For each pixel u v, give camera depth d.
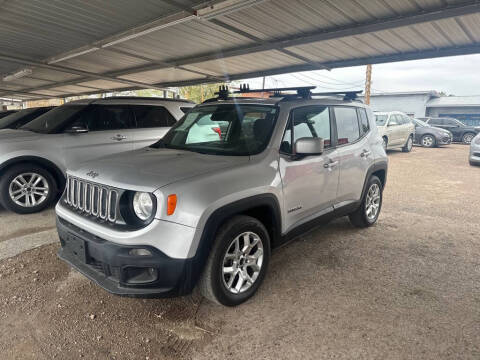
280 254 4.12
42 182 5.57
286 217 3.40
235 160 3.13
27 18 7.03
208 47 8.75
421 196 7.23
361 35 6.92
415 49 7.80
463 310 3.01
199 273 2.67
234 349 2.52
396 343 2.58
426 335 2.67
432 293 3.29
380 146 5.05
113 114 6.30
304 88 3.99
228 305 2.97
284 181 3.30
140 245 2.51
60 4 6.29
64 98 22.48
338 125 4.23
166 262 2.52
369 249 4.31
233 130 3.60
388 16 6.08
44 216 5.31
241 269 3.05
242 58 9.46
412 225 5.28
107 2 6.14
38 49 9.52
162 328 2.75
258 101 3.77
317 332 2.71
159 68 10.95
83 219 2.88
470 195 7.34
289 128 3.53
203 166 2.94
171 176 2.71
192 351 2.50
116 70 12.31
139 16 6.74
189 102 7.47
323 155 3.85
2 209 5.68
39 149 5.39
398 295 3.25
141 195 2.61
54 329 2.71
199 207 2.59
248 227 2.97
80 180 3.05
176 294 2.65
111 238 2.58
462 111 34.09
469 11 5.33
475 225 5.32
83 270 2.85
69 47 9.24
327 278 3.56
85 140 5.85
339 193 4.17
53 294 3.19
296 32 7.22
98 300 3.11
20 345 2.53
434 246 4.45
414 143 18.50
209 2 5.71
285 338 2.64
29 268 3.65
